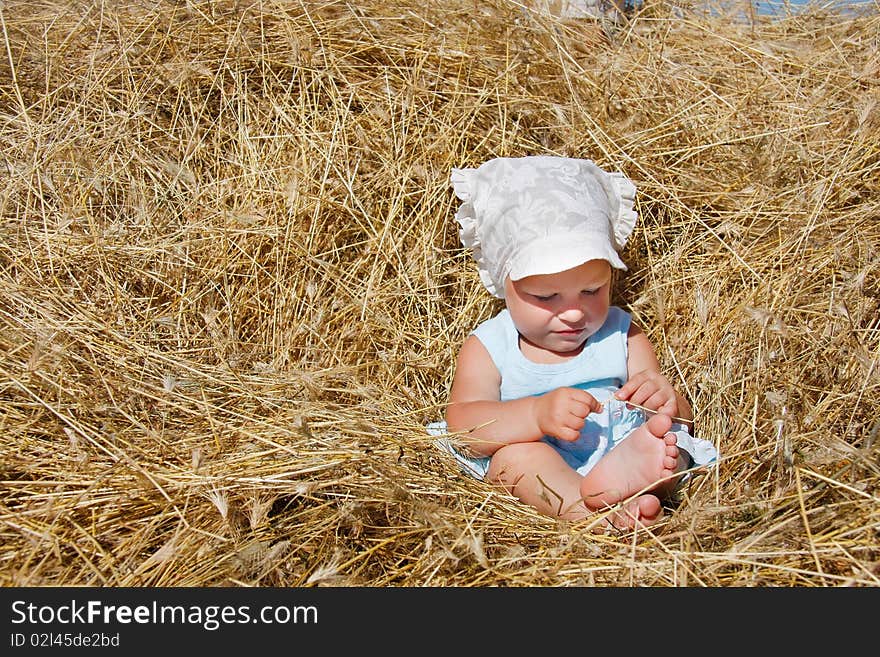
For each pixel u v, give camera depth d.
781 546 1.87
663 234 3.13
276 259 2.94
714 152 3.27
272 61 3.43
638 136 3.22
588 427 2.50
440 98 3.36
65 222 2.88
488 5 3.53
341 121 3.25
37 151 3.08
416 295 3.00
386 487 2.05
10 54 3.28
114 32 3.54
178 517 2.00
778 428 2.22
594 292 2.41
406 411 2.58
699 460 2.36
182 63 3.37
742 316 2.64
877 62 3.36
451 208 3.17
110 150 3.21
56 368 2.41
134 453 2.15
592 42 3.80
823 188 2.90
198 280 2.90
